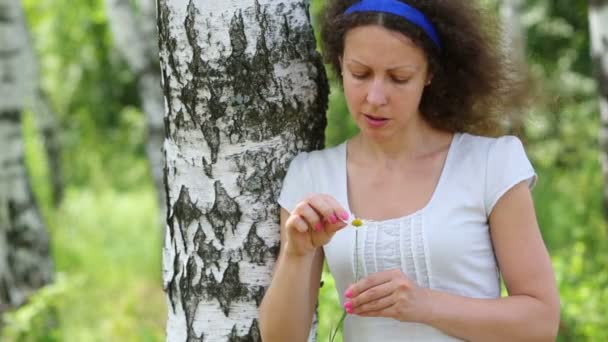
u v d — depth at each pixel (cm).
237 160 253
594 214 739
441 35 239
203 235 257
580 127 844
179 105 254
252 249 256
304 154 257
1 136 630
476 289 239
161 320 748
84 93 1404
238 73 248
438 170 245
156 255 959
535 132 816
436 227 237
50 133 1370
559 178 840
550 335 234
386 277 225
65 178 1509
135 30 850
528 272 235
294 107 255
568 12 865
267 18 249
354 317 248
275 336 240
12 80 638
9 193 631
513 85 271
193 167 256
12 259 627
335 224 221
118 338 684
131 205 1255
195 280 260
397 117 232
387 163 247
